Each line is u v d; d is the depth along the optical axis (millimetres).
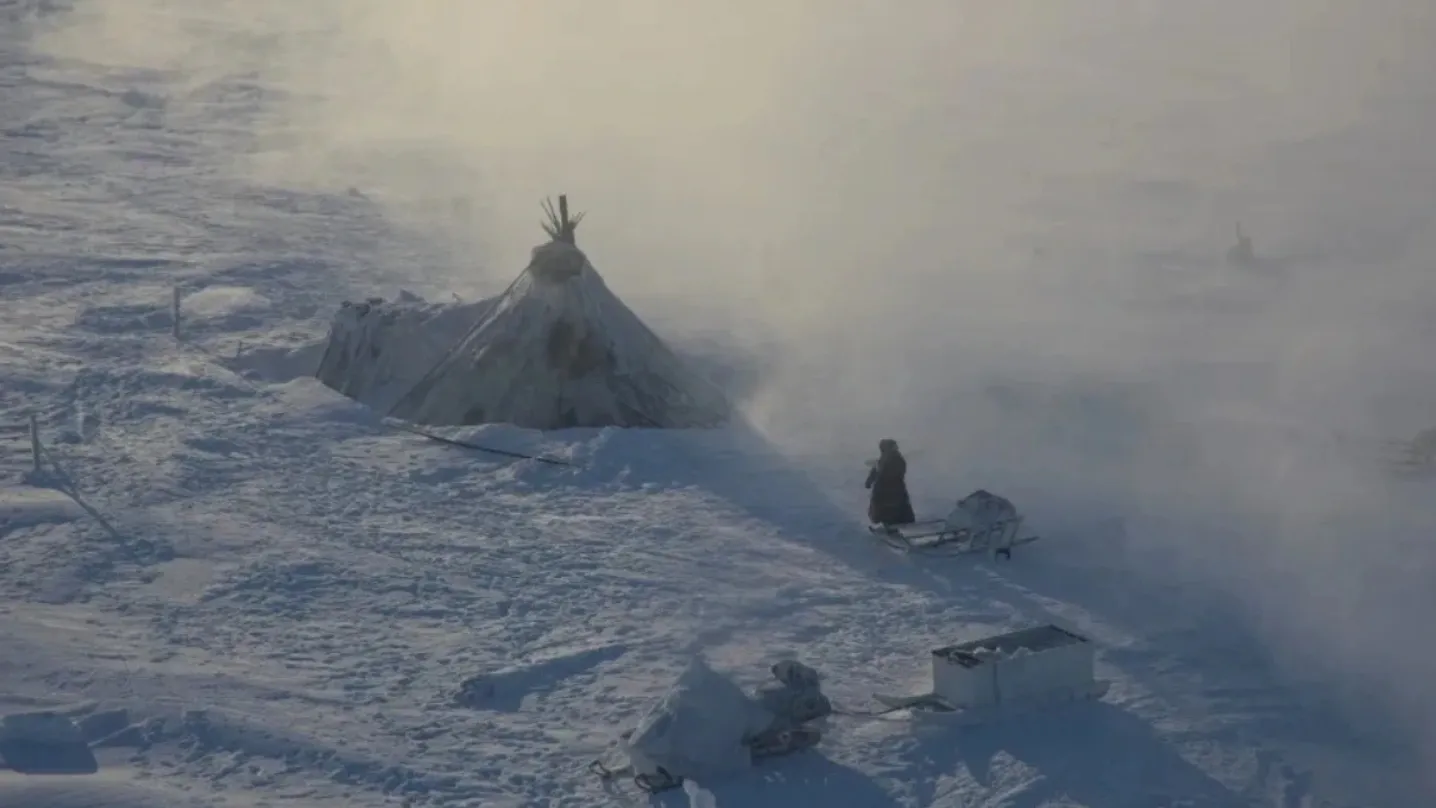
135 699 15906
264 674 16859
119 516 21641
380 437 25906
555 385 26312
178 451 24672
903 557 20797
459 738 15578
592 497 23094
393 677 16969
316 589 19375
